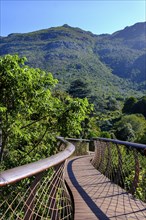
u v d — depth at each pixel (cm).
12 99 781
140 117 6531
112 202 520
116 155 724
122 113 7800
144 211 468
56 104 865
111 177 743
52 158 249
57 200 311
